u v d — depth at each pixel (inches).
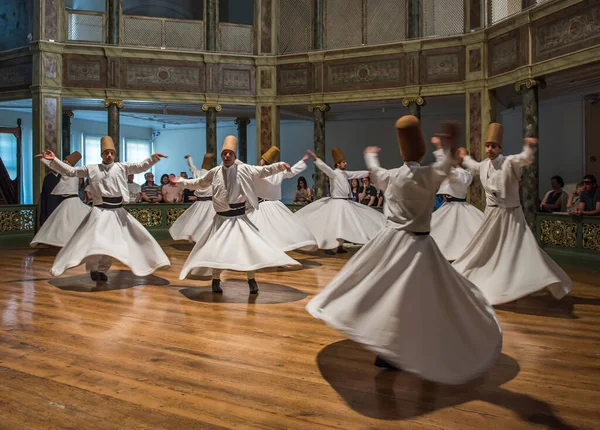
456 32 432.1
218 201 208.1
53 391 112.4
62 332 158.6
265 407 105.0
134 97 465.1
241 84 486.9
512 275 189.3
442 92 430.0
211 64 481.4
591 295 217.9
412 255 119.8
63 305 195.3
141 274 228.2
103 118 669.3
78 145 663.8
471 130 416.8
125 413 101.6
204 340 151.3
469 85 417.4
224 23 488.7
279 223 292.5
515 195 194.9
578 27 324.5
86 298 208.1
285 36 488.7
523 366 130.8
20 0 460.1
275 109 487.8
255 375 123.3
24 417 99.4
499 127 197.9
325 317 117.4
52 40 446.6
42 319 174.4
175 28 483.2
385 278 118.4
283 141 696.4
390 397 110.8
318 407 105.3
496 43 398.0
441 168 115.4
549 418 100.7
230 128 720.3
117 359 134.0
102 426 95.8
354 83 461.4
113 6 462.9
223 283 242.7
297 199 481.7
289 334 157.9
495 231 197.0
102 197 231.3
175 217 469.4
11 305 195.0
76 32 458.3
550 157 511.8
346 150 664.4
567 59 331.3
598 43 310.7
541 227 337.7
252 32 493.4
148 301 203.2
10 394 110.7
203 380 119.6
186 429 95.0
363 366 130.2
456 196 293.4
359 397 110.6
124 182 235.6
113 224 229.6
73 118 653.9
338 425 97.2
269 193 293.9
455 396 111.7
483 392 114.0
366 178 464.8
